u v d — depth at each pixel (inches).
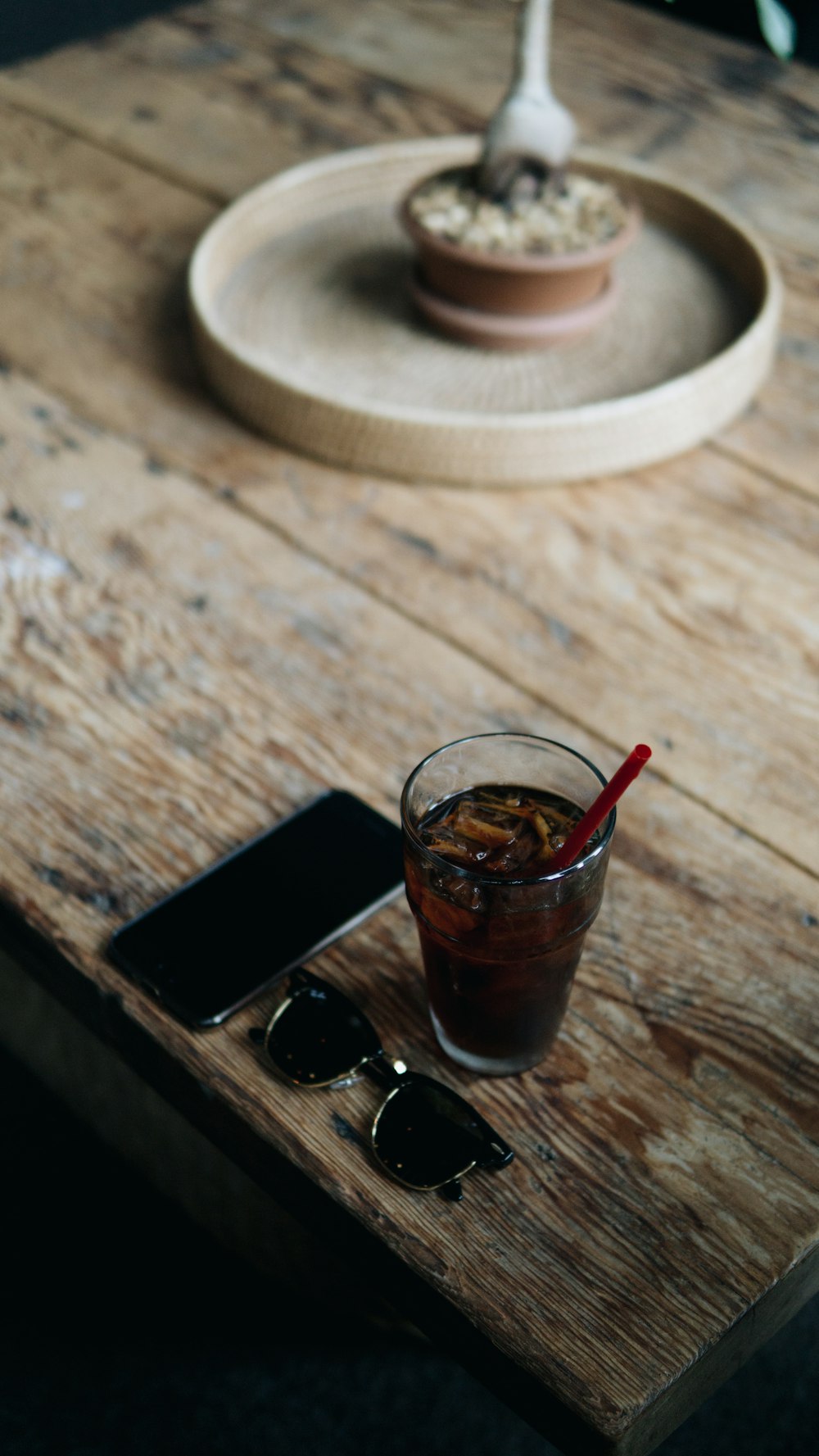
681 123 74.8
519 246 57.2
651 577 53.1
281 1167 41.3
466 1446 57.4
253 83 79.1
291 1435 57.8
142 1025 42.9
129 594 52.9
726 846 46.2
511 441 54.8
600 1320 38.4
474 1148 40.6
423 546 54.2
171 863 46.1
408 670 50.6
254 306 62.2
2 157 73.0
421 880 39.4
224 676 50.5
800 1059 42.3
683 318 61.3
